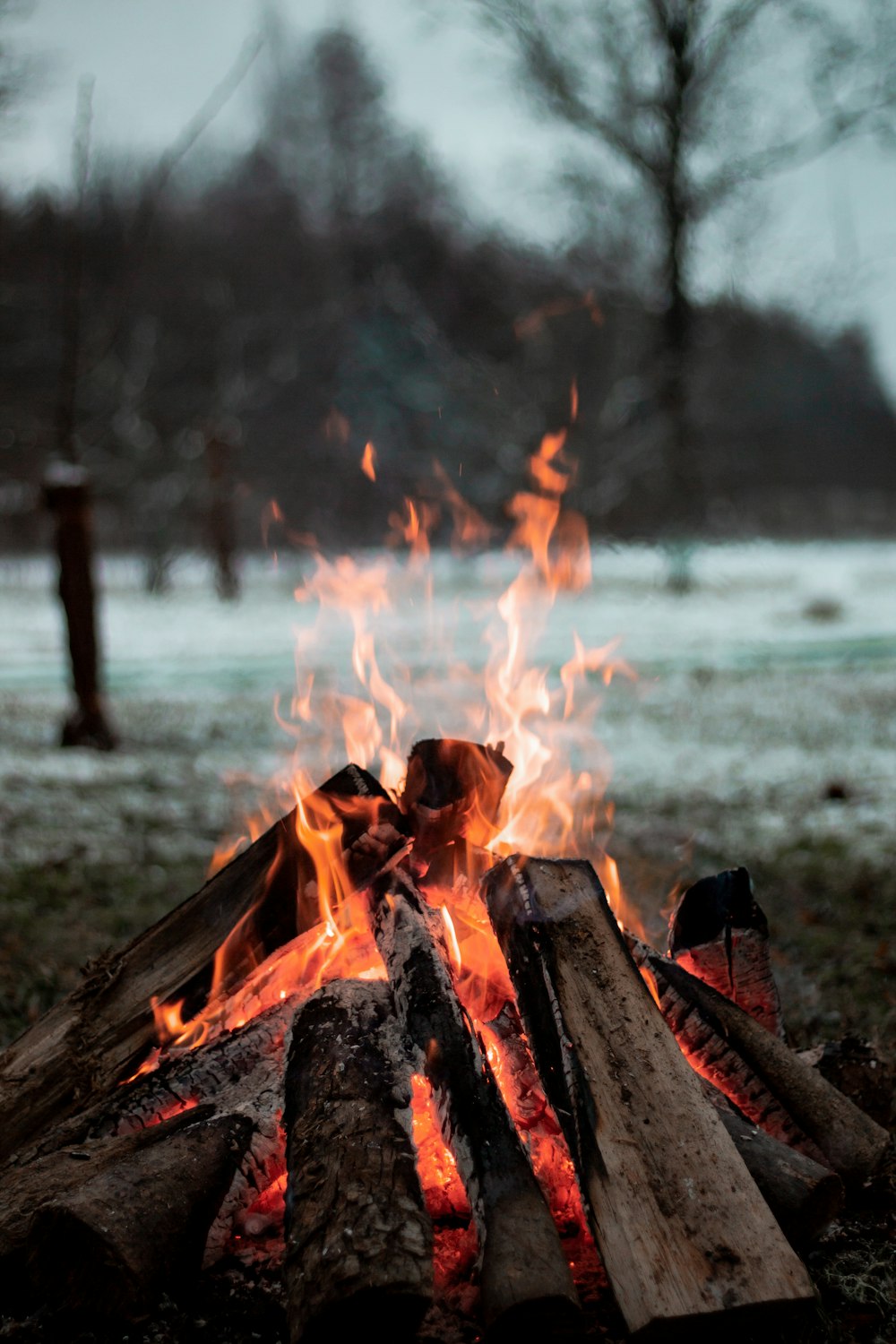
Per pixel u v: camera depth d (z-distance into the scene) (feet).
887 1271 8.21
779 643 58.03
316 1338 6.60
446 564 101.71
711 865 20.31
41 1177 7.98
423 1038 8.00
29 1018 13.80
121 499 89.86
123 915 17.87
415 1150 7.52
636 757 31.07
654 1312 6.66
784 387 105.19
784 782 27.76
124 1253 7.22
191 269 110.32
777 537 141.69
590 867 8.98
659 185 71.87
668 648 56.49
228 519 84.17
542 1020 8.10
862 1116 8.72
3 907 18.16
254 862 9.45
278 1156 8.18
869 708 38.73
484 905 9.21
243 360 107.86
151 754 32.19
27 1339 7.36
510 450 86.38
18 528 110.32
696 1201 7.18
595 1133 7.45
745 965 9.71
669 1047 7.98
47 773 29.07
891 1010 13.76
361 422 107.65
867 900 18.42
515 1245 6.88
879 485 166.61
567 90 69.46
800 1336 7.37
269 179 123.24
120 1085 9.05
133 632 65.77
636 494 84.58
